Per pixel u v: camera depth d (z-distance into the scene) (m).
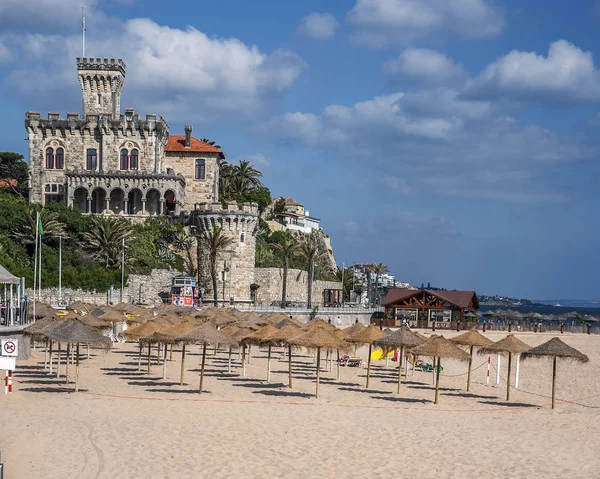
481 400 41.97
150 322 47.16
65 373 44.06
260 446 27.09
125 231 103.25
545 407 40.00
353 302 158.38
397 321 112.44
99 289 96.56
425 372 56.00
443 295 116.31
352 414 34.81
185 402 35.94
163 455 25.19
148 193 111.50
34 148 110.88
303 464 24.83
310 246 126.12
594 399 44.38
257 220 111.12
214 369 50.75
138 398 36.41
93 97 114.50
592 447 29.42
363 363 58.38
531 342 98.88
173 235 108.12
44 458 24.41
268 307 103.44
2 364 35.03
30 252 97.25
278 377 47.94
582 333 116.88
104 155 110.69
